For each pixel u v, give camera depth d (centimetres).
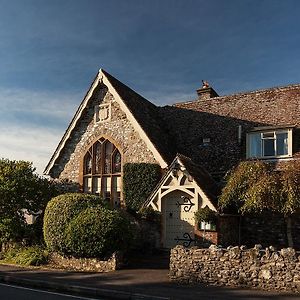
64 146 2516
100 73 2411
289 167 1611
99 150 2398
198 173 1950
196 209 1819
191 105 2641
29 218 2481
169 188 1930
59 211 1797
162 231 1952
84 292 1269
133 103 2419
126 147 2266
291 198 1479
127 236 1725
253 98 2420
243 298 1120
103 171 2359
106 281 1387
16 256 1938
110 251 1662
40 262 1816
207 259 1359
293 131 2023
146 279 1423
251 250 1295
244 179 1619
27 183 2167
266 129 2056
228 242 1825
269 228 1902
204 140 2344
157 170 2128
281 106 2258
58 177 2527
